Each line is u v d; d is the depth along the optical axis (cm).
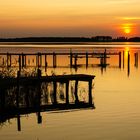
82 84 3155
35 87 2444
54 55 5362
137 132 1535
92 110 2034
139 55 9094
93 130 1574
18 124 1708
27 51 10094
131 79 3725
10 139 1444
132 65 6034
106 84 3269
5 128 1642
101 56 6016
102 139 1432
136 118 1802
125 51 11194
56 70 4766
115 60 7838
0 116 1916
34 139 1443
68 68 5181
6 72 2588
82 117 1848
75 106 2194
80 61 7412
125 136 1474
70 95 2623
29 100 2419
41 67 5212
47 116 1897
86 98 2480
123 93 2700
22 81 2356
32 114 1973
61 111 2038
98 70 4888
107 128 1605
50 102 2372
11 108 2164
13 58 7425
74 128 1614
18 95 2291
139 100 2362
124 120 1759
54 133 1534
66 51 10194
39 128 1628
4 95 2288
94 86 3122
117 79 3722
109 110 2019
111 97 2503
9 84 2298
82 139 1438
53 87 2586
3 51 9894
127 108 2070
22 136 1492
